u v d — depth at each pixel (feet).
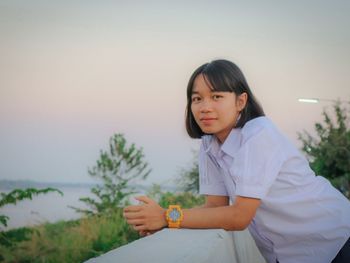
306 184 5.76
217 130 5.61
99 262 3.47
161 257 3.67
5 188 39.06
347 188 37.32
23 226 21.26
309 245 5.89
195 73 5.72
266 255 6.41
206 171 6.41
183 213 5.15
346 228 5.91
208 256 3.94
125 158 25.35
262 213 5.89
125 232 21.67
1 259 19.44
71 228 21.30
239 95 5.69
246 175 5.26
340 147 37.55
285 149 5.57
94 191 24.81
